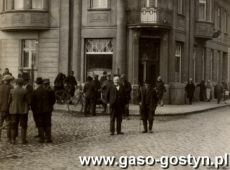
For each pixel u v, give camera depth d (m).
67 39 35.12
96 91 25.22
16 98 15.37
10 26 35.28
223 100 43.62
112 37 34.97
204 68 44.50
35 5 35.69
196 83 42.31
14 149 14.30
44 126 15.91
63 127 20.23
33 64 35.94
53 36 35.31
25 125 15.55
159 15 34.44
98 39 35.44
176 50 38.22
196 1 41.59
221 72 50.12
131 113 26.61
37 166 11.31
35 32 35.66
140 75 35.47
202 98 42.12
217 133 18.72
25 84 17.05
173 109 30.62
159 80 32.72
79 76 35.28
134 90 34.28
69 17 35.25
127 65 34.91
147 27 34.25
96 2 35.50
